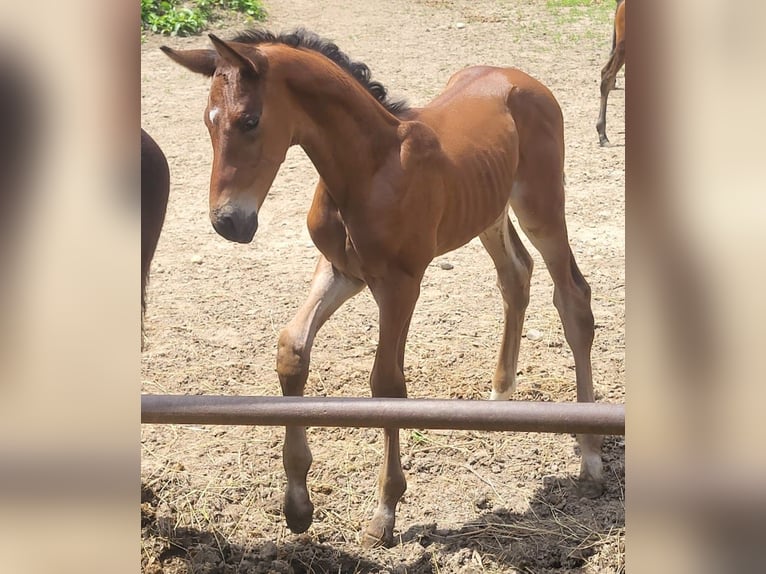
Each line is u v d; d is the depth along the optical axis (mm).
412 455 3758
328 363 4520
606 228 6355
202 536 3217
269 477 3598
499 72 3854
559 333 4879
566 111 9320
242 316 5102
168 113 9055
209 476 3588
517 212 3771
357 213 3021
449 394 4211
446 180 3229
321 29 12531
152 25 11750
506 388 4043
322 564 3094
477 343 4766
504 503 3463
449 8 13961
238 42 2957
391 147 3049
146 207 3168
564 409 1704
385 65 10789
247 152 2775
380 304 3115
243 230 2781
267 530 3277
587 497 3494
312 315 3193
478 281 5578
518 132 3697
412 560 3117
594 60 11180
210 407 1750
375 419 1734
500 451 3811
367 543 3186
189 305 5230
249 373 4465
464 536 3252
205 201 6922
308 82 2877
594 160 7867
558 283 3760
